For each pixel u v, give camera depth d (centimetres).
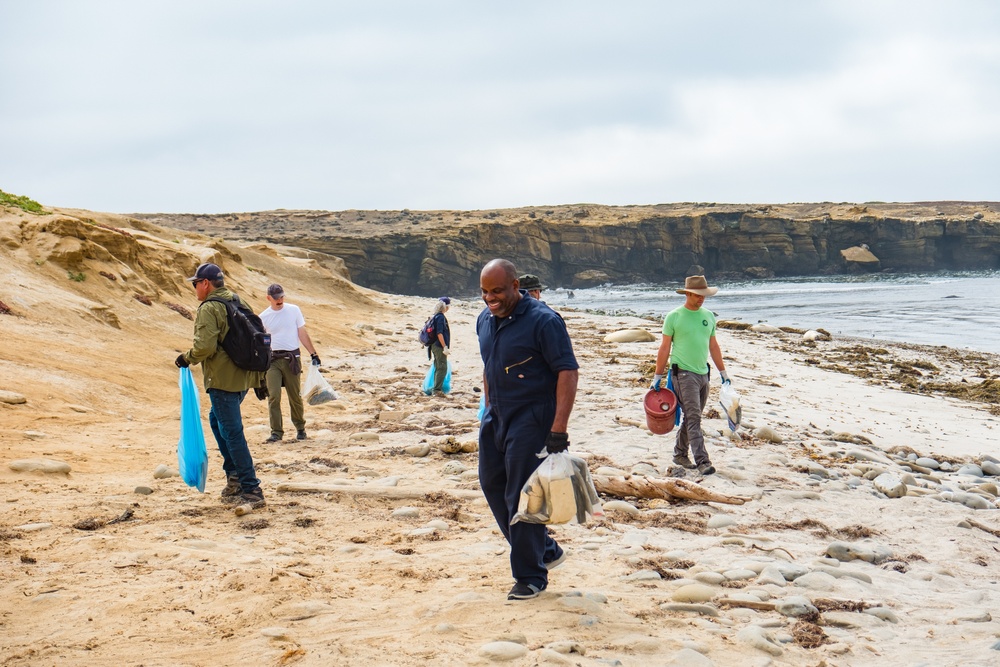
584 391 1453
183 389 708
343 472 862
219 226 15212
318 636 421
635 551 607
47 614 445
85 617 441
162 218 15850
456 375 1780
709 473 850
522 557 477
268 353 711
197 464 711
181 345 1731
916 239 14762
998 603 531
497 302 471
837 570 572
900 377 2156
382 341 2564
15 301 1538
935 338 3797
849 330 4231
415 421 1196
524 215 15862
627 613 466
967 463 1063
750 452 979
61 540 578
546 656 388
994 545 676
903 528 712
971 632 473
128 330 1684
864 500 799
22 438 899
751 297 8475
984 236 15062
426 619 447
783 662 414
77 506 663
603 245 14000
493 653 392
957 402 1728
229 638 418
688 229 14162
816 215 15712
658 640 418
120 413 1171
